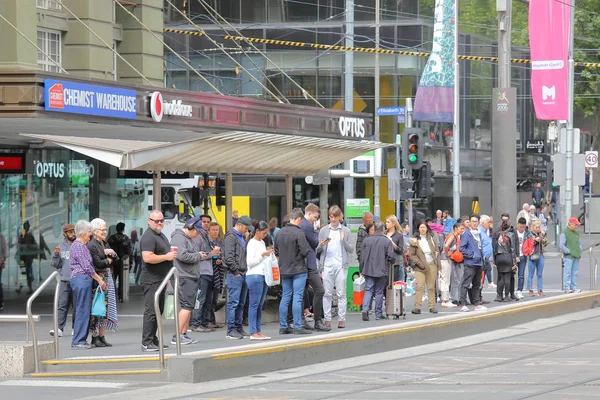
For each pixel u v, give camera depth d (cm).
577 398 1995
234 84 7894
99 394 2078
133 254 4456
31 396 2041
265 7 7888
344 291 3058
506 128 4653
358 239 3588
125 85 3453
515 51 9356
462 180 8225
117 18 4412
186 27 7900
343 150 3597
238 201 7344
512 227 3956
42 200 4109
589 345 2941
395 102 7769
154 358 2308
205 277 2955
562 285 4328
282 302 2875
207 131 3841
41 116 3142
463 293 3612
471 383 2233
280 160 3606
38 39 3944
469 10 8319
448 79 5538
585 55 9394
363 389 2159
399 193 4272
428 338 3059
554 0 5009
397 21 7725
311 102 7881
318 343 2617
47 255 4138
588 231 5544
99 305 2597
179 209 5331
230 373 2331
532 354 2759
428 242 3550
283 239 2861
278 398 2031
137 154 2791
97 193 4253
